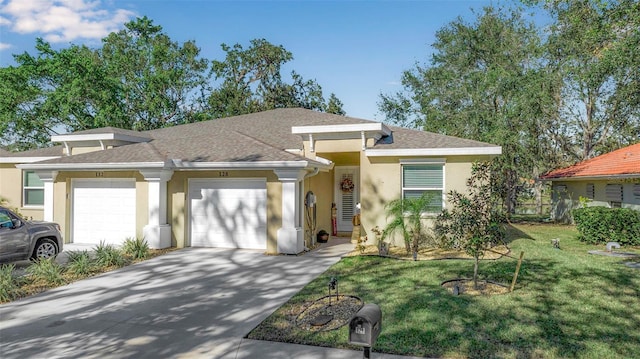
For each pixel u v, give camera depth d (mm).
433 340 5027
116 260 9938
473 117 24281
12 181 17062
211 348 5004
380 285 7680
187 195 12406
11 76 25984
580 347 4793
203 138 15203
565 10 21828
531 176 26562
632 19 16219
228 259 10609
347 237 15266
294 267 9648
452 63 28141
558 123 26688
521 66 25938
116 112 29375
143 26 34594
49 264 8773
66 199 13133
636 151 18578
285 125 16672
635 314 5910
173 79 33562
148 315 6316
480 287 7445
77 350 5008
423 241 12109
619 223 12938
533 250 11516
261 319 6039
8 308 6742
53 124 29344
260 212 11969
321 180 14742
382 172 12562
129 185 12719
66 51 27219
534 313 5965
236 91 38344
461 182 11961
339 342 5055
